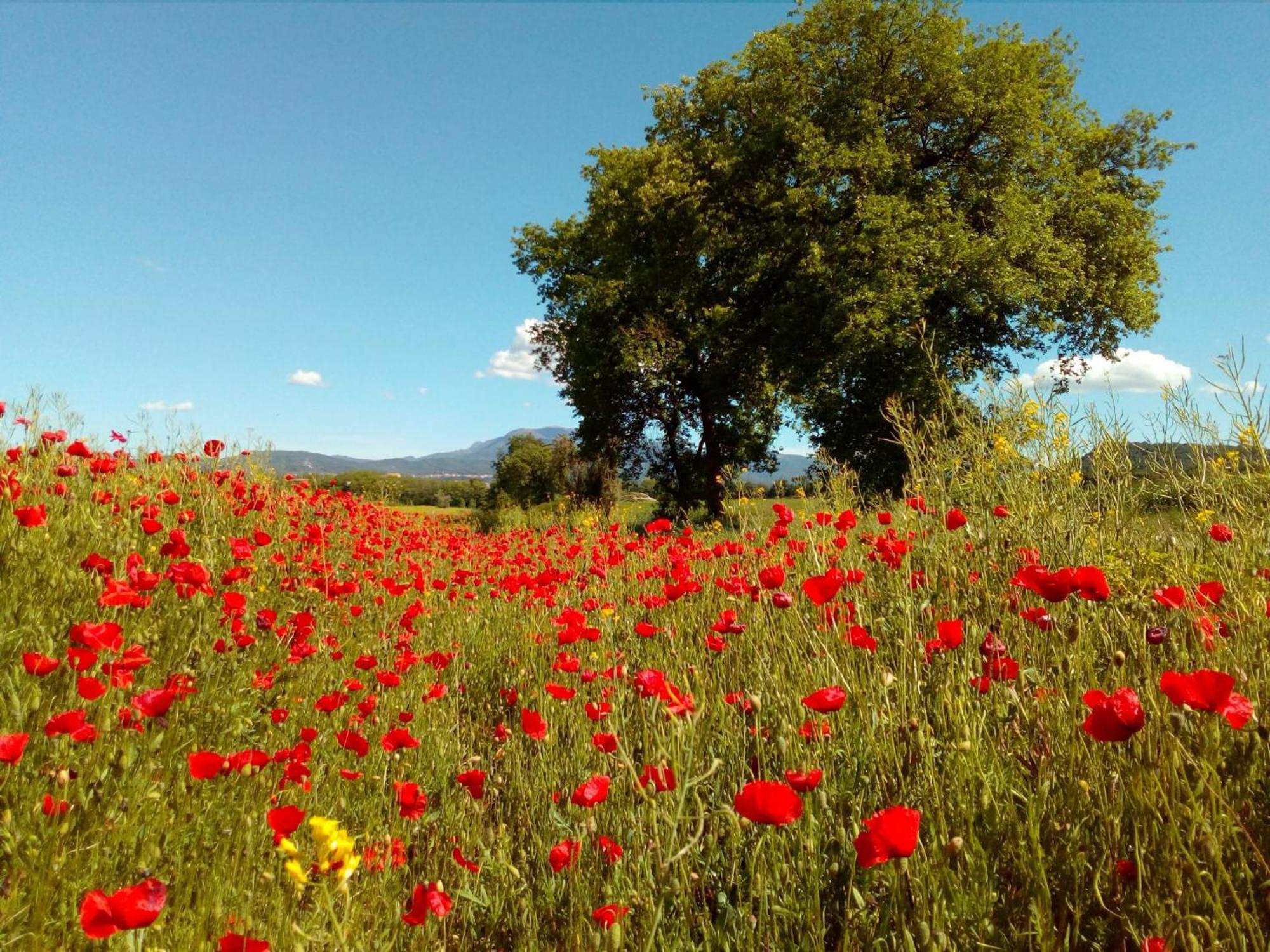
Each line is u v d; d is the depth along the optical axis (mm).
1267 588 2711
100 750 2230
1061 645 2686
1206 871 1553
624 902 1983
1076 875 1818
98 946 1658
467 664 4816
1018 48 22312
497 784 3219
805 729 2328
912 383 19250
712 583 4828
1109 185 24359
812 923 1818
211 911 1904
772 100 23484
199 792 2469
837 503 5445
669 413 26844
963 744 2049
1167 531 3867
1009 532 3898
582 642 4328
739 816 2078
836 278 20719
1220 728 1880
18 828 1944
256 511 6754
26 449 5145
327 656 4184
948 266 19469
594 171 28312
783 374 23938
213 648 3469
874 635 3432
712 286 25469
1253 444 3365
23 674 2623
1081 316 21844
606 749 2404
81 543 4156
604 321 25328
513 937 2342
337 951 1823
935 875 1788
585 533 8227
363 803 2844
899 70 22375
